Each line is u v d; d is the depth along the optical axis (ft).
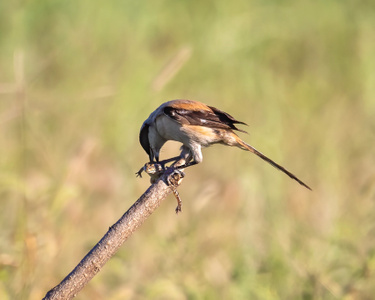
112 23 71.82
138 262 39.45
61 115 57.82
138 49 70.49
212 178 49.37
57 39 69.10
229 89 70.69
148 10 75.10
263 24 78.79
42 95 59.00
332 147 56.44
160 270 37.47
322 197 46.03
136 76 60.18
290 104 68.64
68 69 66.39
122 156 49.49
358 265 36.58
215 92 70.64
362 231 39.29
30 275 33.35
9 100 55.21
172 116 33.96
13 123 52.24
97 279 36.01
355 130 62.49
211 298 35.68
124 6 73.82
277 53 78.84
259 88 68.54
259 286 36.17
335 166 52.85
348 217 42.83
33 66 64.69
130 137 53.16
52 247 36.40
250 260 37.76
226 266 39.63
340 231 38.63
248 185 44.29
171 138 35.06
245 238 39.96
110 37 70.69
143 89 58.08
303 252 38.09
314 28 80.38
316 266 36.81
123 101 56.65
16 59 39.75
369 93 67.41
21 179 39.63
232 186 46.96
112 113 56.34
